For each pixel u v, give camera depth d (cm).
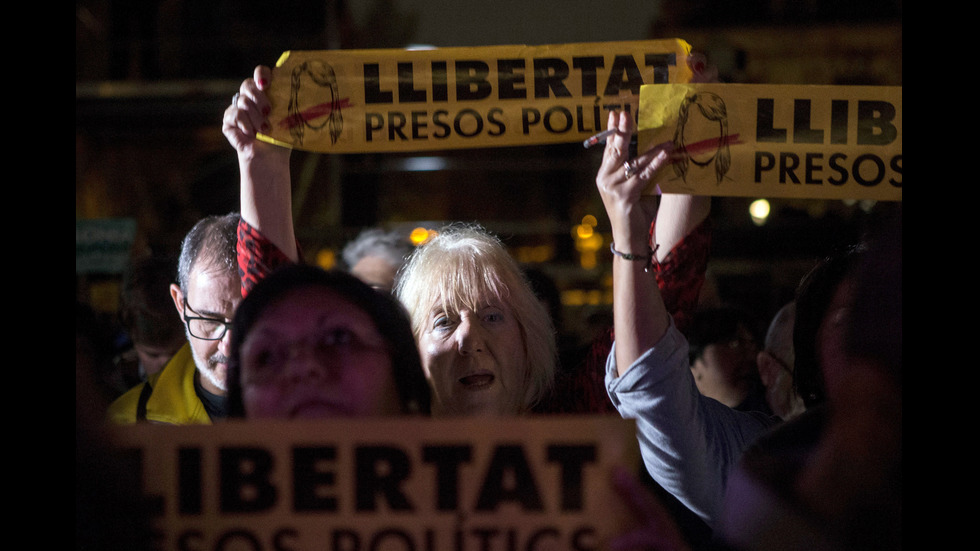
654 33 1314
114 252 521
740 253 762
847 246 162
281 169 186
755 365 279
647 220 168
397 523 128
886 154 170
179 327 284
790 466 117
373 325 141
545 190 1120
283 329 138
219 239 212
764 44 1324
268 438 128
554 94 180
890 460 112
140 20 1062
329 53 182
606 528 127
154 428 128
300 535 128
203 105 985
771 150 170
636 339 158
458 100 180
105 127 984
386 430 128
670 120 170
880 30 1306
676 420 157
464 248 201
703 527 174
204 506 128
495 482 128
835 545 112
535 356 200
